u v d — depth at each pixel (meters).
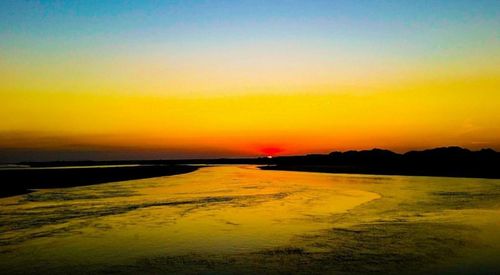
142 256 14.48
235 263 13.63
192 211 24.06
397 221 20.53
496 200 28.59
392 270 12.81
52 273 12.73
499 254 14.42
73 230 18.53
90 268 13.18
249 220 21.08
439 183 43.44
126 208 25.12
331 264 13.43
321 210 24.50
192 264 13.55
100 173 63.69
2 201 28.31
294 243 16.12
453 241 16.20
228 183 46.38
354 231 18.17
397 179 51.03
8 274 12.67
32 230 18.53
